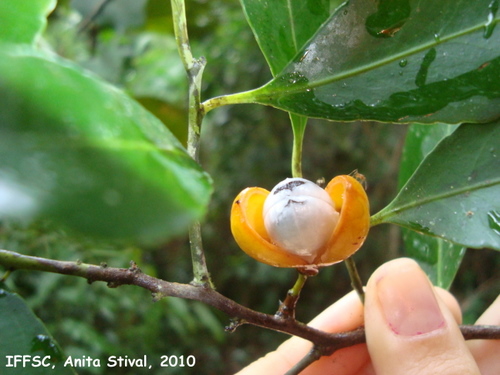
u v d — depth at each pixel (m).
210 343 0.49
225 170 0.53
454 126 0.13
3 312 0.08
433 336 0.10
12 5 0.07
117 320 0.37
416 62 0.09
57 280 0.31
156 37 0.32
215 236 0.56
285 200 0.08
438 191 0.10
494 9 0.09
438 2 0.09
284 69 0.09
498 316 0.15
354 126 0.51
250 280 0.55
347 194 0.08
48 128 0.05
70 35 0.30
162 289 0.08
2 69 0.05
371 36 0.09
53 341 0.08
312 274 0.09
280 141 0.52
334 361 0.15
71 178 0.05
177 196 0.05
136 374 0.37
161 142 0.06
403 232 0.15
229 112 0.51
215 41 0.48
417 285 0.11
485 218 0.09
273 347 0.52
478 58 0.09
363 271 0.51
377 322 0.11
